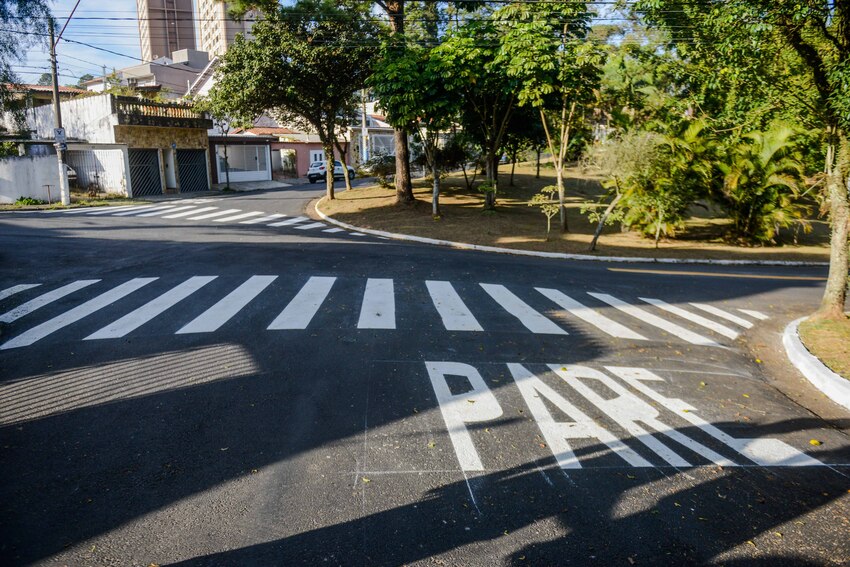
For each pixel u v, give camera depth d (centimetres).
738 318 1087
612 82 2567
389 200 2636
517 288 1196
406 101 1934
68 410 595
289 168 4638
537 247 1855
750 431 611
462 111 2366
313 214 2497
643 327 980
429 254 1552
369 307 985
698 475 512
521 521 432
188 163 3572
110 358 736
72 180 3108
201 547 393
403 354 775
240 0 2381
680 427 609
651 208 2080
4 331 834
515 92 1891
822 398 723
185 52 8475
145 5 14300
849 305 1233
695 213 2834
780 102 1023
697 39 1408
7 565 369
